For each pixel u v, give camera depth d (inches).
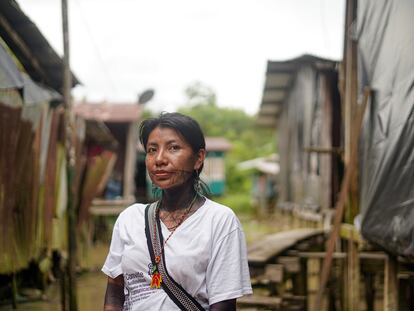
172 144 80.7
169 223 79.9
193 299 77.0
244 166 1505.9
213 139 1502.2
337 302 306.7
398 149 187.9
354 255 267.7
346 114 285.6
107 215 588.7
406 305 254.5
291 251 296.5
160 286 76.8
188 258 76.5
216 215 79.0
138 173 1107.9
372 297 286.2
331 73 438.9
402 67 187.2
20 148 255.4
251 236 698.8
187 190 81.3
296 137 615.2
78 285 339.9
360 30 255.0
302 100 546.6
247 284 79.7
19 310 252.4
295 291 278.4
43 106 288.0
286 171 771.4
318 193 472.7
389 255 210.7
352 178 284.0
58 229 335.3
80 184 388.8
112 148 636.1
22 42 266.4
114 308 84.0
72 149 249.1
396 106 193.0
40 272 293.9
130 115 778.8
